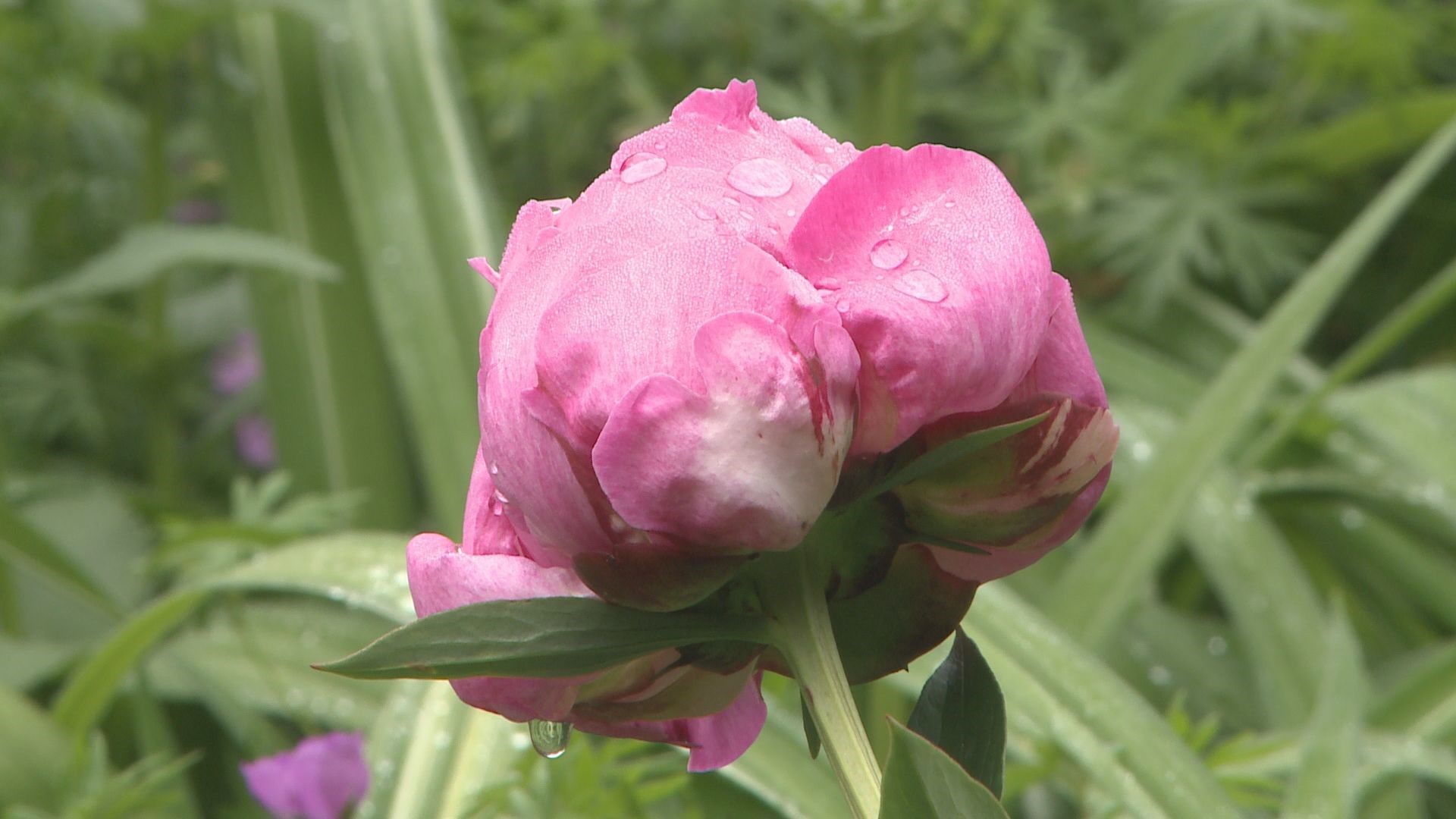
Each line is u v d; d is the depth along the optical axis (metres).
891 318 0.49
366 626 1.12
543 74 1.49
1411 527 1.20
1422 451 1.17
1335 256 1.07
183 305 1.70
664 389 0.48
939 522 0.52
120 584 1.30
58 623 1.29
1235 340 1.56
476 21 1.63
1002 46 1.62
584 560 0.49
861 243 0.50
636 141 0.51
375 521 1.43
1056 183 1.53
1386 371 1.62
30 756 0.89
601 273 0.49
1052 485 0.51
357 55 1.45
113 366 1.53
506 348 0.50
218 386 1.68
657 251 0.49
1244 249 1.63
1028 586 1.19
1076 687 0.76
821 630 0.50
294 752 0.82
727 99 0.52
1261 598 1.10
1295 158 1.60
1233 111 1.54
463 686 0.52
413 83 1.41
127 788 0.80
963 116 1.61
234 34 1.57
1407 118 1.53
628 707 0.52
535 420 0.49
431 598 0.51
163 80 1.47
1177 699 0.77
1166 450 1.03
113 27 1.40
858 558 0.51
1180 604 1.35
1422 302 1.15
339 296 1.49
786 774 0.81
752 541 0.49
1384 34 1.50
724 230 0.50
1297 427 1.31
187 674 1.09
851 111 1.41
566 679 0.52
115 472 1.64
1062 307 0.52
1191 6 1.53
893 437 0.50
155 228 1.24
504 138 1.64
